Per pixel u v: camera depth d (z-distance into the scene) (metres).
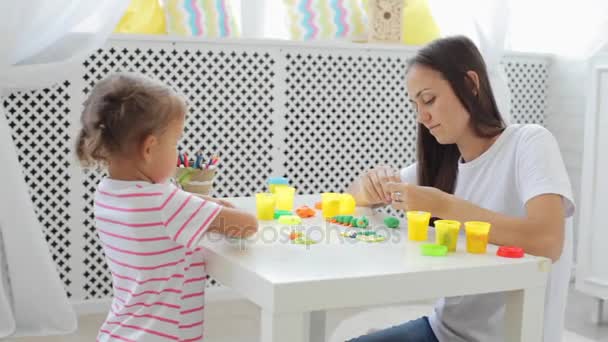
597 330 2.37
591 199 2.49
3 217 2.17
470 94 1.32
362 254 1.09
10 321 2.21
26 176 2.39
